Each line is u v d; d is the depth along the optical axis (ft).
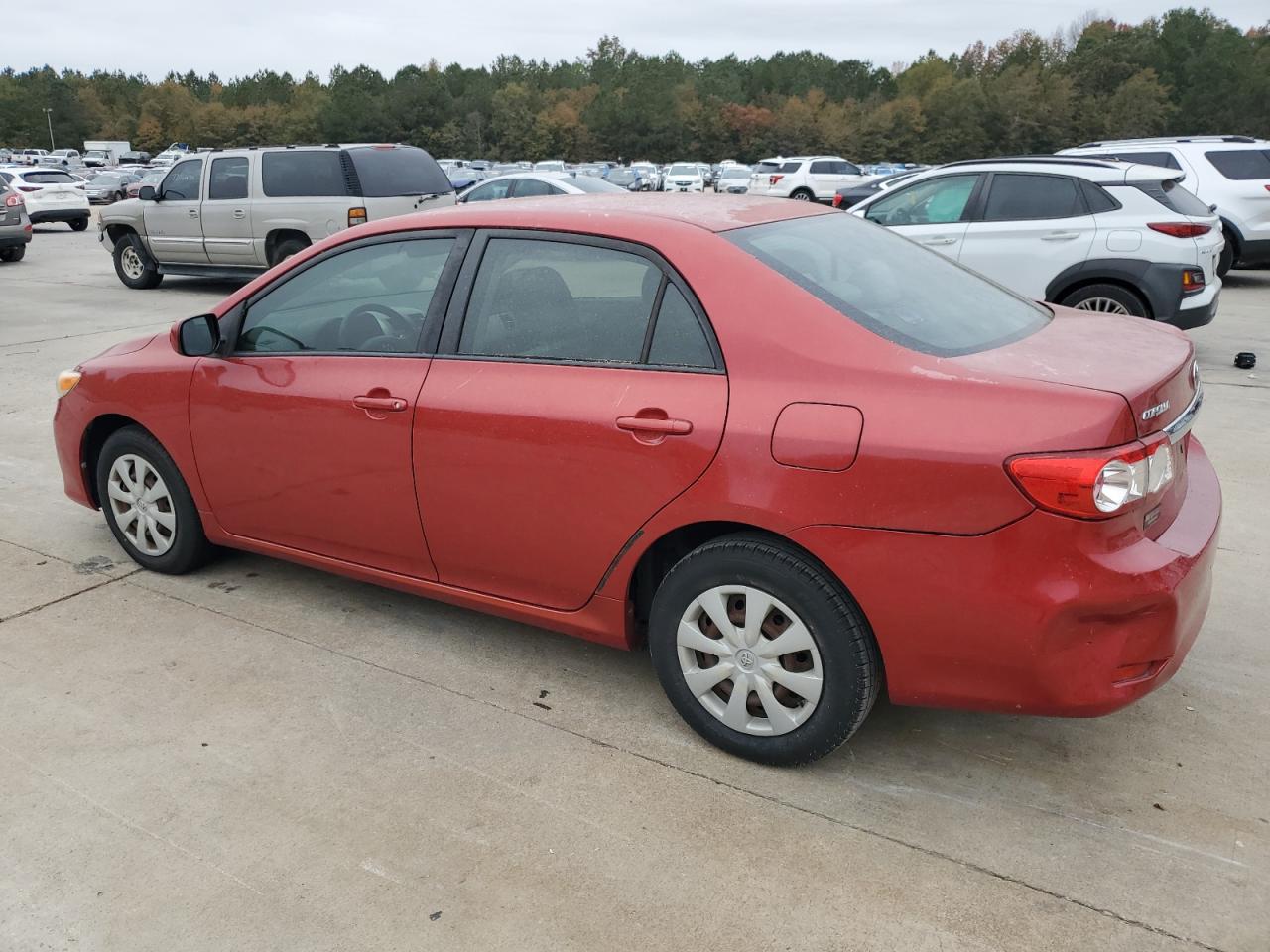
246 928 7.79
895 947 7.54
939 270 11.21
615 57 534.78
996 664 8.29
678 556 10.44
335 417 11.50
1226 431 20.86
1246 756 9.84
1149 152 40.81
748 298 9.22
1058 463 7.76
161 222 44.75
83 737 10.35
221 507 13.15
